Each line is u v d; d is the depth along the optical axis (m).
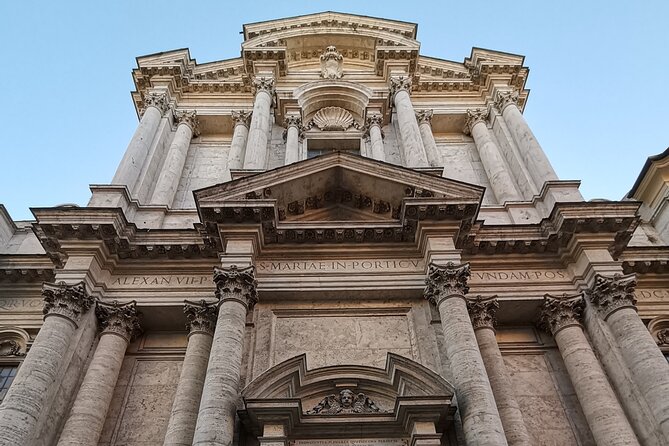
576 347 14.23
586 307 14.96
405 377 12.85
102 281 15.18
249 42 25.03
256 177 15.51
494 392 13.44
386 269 15.37
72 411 12.90
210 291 15.37
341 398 12.87
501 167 20.53
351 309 15.03
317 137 21.91
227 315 13.12
